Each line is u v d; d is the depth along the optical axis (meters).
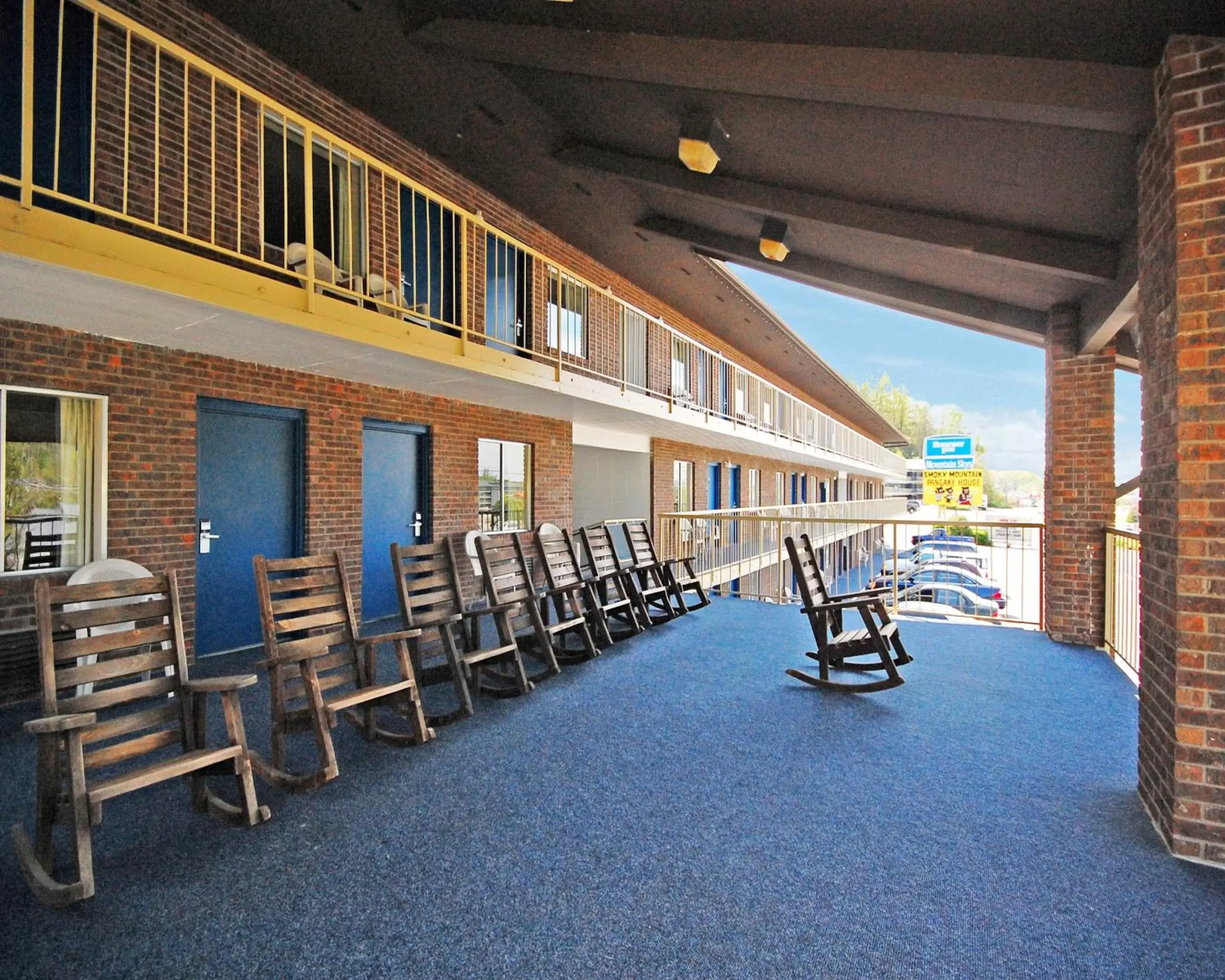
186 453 5.18
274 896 2.36
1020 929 2.19
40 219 3.09
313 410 6.15
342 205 6.30
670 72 3.88
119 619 2.89
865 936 2.14
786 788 3.21
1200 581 2.63
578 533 6.79
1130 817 2.95
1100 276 4.45
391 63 5.70
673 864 2.56
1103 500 6.08
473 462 7.99
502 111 6.27
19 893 2.39
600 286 10.31
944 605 10.43
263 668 3.40
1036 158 3.59
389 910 2.28
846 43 3.29
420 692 4.60
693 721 4.14
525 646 5.40
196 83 5.04
